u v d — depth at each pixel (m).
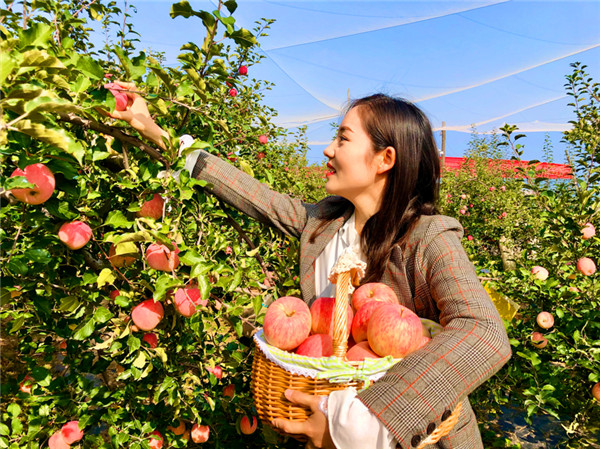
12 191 0.96
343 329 0.98
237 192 1.60
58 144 0.88
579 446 2.42
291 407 1.00
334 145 1.38
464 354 0.92
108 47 2.57
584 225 2.67
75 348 1.60
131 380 1.59
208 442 1.94
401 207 1.27
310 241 1.52
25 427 1.67
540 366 2.31
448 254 1.13
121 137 1.22
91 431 2.12
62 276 1.37
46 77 0.94
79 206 1.24
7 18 1.47
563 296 2.53
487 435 2.44
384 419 0.85
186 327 1.66
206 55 1.36
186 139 1.53
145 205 1.28
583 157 3.34
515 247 7.03
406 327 0.99
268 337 1.09
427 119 1.35
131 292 1.32
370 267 1.28
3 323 1.70
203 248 1.43
